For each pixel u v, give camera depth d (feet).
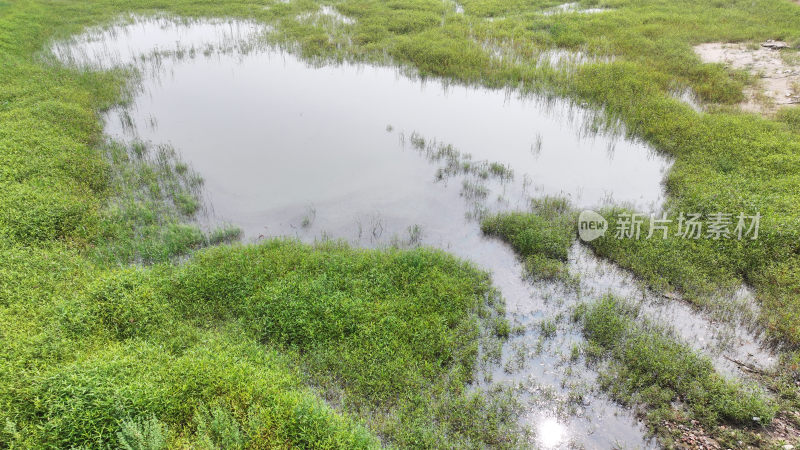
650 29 78.64
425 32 80.64
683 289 31.58
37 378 21.57
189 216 39.40
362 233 37.99
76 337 25.50
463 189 43.27
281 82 65.10
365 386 24.90
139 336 26.40
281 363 25.62
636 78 61.05
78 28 82.99
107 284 28.58
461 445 22.25
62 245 33.27
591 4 98.84
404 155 48.52
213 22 89.45
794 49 69.72
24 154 41.57
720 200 37.81
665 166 46.14
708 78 61.52
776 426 23.35
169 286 29.91
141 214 38.06
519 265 34.68
